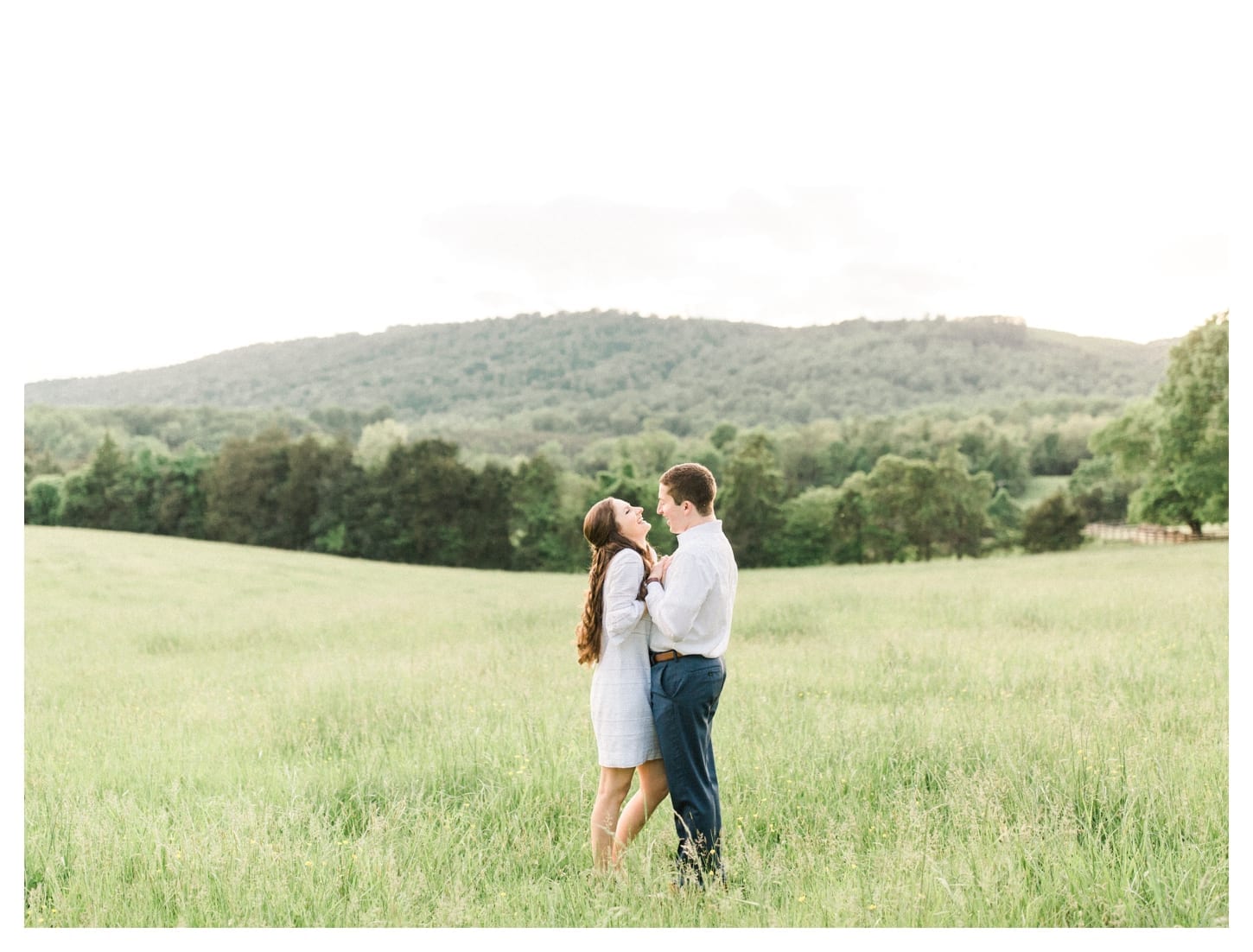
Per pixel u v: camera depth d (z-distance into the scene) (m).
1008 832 3.68
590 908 3.43
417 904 3.51
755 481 39.28
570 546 37.22
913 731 5.10
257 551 30.44
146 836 4.04
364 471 37.34
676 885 3.51
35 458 37.00
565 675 7.55
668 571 3.54
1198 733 5.16
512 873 3.76
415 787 4.58
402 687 7.07
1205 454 34.34
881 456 41.28
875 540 38.09
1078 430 40.19
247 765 5.17
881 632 9.57
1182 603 11.19
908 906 3.34
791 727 5.32
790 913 3.35
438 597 18.86
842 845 3.73
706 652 3.53
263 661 10.05
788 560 38.81
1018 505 38.25
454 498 36.53
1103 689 6.36
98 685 8.49
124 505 36.88
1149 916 3.36
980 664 7.27
